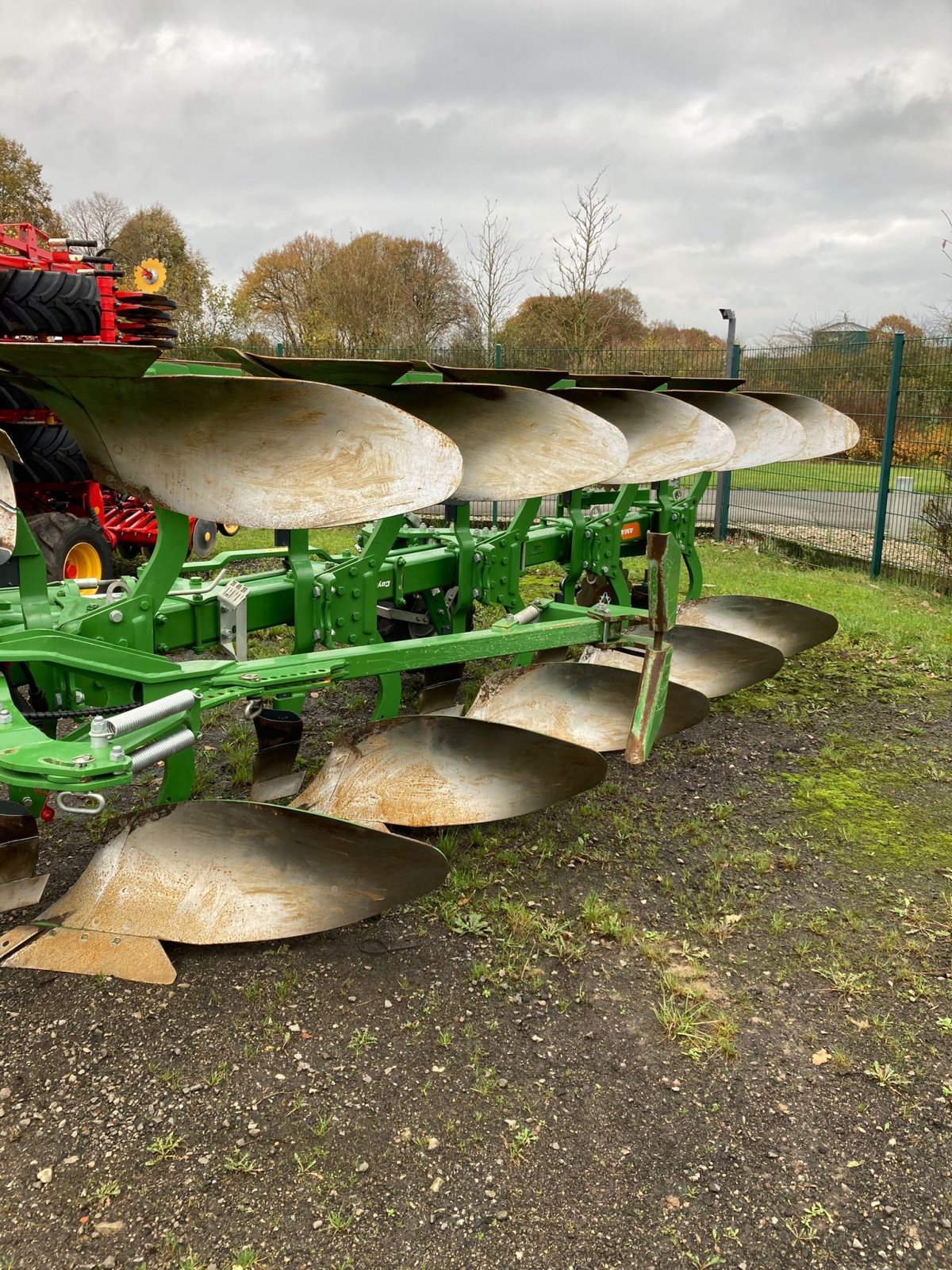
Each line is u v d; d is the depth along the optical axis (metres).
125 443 3.03
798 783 4.38
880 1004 2.83
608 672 4.16
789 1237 2.06
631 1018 2.74
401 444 2.99
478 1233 2.05
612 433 3.80
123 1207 2.09
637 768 4.52
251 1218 2.07
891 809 4.14
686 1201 2.14
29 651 2.74
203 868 2.90
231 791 4.12
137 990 2.79
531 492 4.08
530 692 4.18
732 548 10.88
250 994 2.78
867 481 9.78
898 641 6.62
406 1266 1.98
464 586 4.54
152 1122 2.31
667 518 6.34
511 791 3.61
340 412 3.05
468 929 3.13
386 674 3.82
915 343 8.84
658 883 3.49
